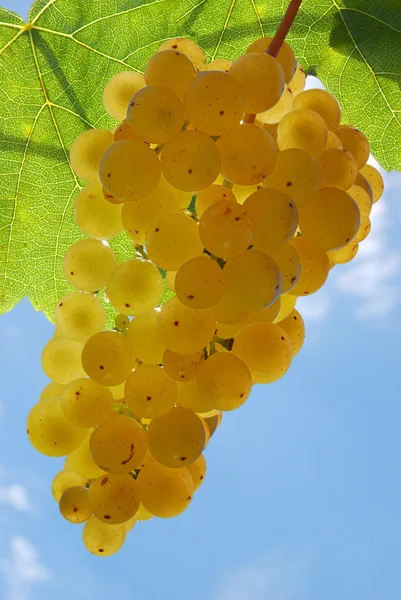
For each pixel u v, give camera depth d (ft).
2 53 1.53
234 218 1.12
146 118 1.15
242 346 1.17
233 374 1.14
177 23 1.53
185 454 1.14
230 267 1.13
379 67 1.53
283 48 1.25
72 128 1.58
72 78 1.55
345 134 1.28
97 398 1.16
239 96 1.14
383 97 1.55
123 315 1.20
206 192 1.17
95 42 1.54
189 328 1.13
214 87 1.14
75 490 1.20
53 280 1.62
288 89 1.25
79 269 1.21
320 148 1.20
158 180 1.16
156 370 1.16
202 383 1.14
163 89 1.16
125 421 1.15
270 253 1.15
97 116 1.57
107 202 1.22
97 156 1.23
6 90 1.55
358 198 1.25
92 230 1.22
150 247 1.14
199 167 1.13
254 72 1.17
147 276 1.17
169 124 1.15
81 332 1.20
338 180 1.20
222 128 1.15
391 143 1.57
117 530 1.21
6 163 1.58
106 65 1.55
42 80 1.55
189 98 1.15
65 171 1.59
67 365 1.21
